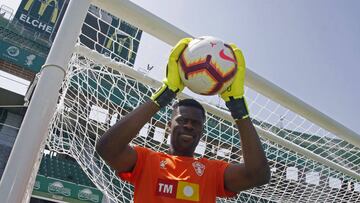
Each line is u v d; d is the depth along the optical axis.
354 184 3.83
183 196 1.44
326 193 3.85
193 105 1.62
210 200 1.48
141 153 1.56
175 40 1.90
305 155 3.09
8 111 12.58
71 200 10.97
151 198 1.44
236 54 1.49
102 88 2.72
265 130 2.92
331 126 2.56
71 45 1.49
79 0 1.56
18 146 1.29
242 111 1.44
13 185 1.24
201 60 1.39
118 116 2.82
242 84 1.47
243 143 1.45
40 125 1.34
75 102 2.68
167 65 1.48
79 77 2.58
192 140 1.58
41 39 12.55
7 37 11.95
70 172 11.67
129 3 1.78
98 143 1.42
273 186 3.59
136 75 2.38
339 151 3.45
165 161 1.54
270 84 2.22
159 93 1.43
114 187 3.03
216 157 3.12
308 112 2.42
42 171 11.16
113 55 2.52
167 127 2.91
